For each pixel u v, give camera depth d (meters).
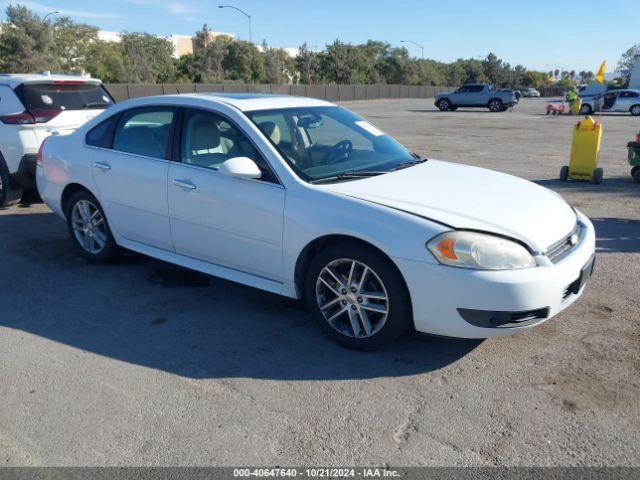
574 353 3.57
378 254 3.39
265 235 3.86
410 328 3.48
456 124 23.31
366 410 3.01
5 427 2.89
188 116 4.39
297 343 3.76
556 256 3.37
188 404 3.08
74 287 4.75
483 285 3.12
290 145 4.04
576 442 2.73
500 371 3.38
